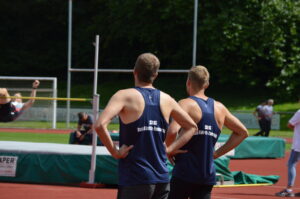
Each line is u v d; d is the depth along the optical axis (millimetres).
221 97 103250
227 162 30062
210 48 101562
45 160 28984
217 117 14297
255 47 99438
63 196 24781
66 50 127812
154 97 12359
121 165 12148
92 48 123812
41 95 80312
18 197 24453
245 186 29656
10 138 58906
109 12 119250
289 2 100125
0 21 128375
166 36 108188
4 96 30328
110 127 76312
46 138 60156
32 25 130250
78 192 26016
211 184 14000
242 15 98750
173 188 13961
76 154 28438
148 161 12031
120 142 12289
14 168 29438
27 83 93750
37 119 80688
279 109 95812
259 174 36000
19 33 130250
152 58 12508
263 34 98500
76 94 110562
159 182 12031
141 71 12461
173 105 12672
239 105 98125
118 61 122125
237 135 14719
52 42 130500
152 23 107375
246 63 101500
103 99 106688
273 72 103812
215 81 111375
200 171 13805
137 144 12031
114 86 114938
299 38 101312
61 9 127688
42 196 24766
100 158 27844
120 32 111625
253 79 102812
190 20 102000
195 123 13859
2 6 127438
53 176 28734
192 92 14594
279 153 48594
